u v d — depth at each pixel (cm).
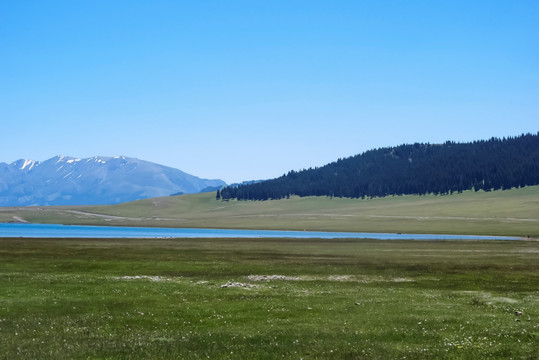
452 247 10969
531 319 3080
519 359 2203
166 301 3600
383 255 8588
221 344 2419
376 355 2238
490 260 7669
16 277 4741
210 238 14538
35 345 2333
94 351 2234
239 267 6369
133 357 2153
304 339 2534
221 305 3462
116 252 8481
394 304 3594
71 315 3086
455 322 2970
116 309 3294
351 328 2795
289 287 4584
